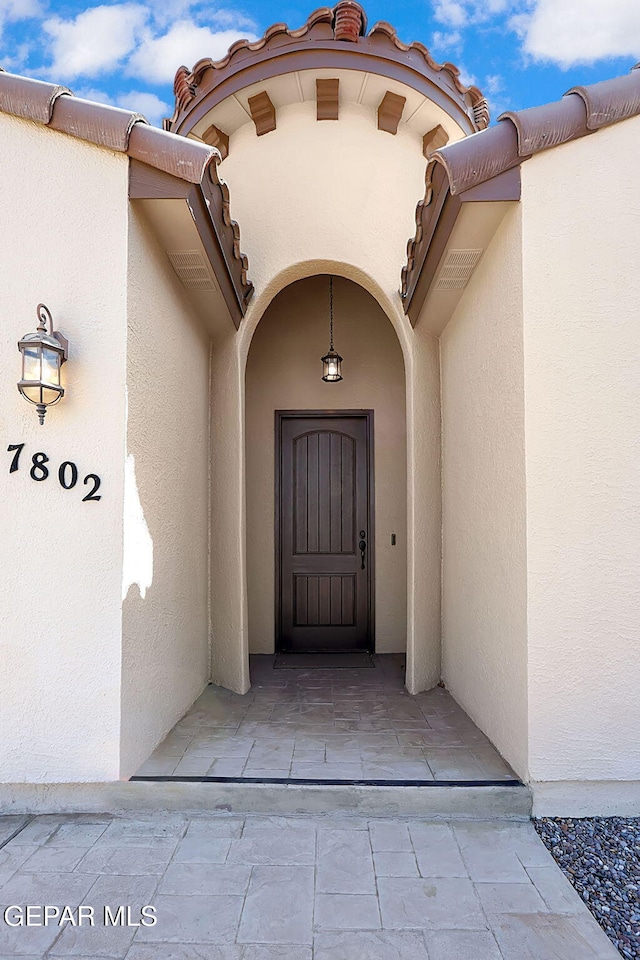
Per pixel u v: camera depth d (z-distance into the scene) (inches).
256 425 219.6
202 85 177.9
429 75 167.9
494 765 116.8
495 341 123.2
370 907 82.1
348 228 172.7
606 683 106.2
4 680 107.7
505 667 118.6
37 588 107.7
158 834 100.9
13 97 107.3
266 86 168.9
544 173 107.7
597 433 107.1
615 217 108.3
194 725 140.5
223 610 173.2
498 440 122.4
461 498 152.6
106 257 109.0
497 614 123.6
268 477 218.2
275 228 173.5
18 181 110.3
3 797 108.2
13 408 108.6
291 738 132.0
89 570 107.7
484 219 116.2
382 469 219.3
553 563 106.4
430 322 167.5
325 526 221.1
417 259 142.6
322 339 221.9
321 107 173.0
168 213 114.8
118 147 107.0
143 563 118.3
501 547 120.8
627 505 107.0
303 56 164.6
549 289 107.5
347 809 107.4
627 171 108.3
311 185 173.9
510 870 91.1
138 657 116.0
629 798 107.3
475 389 138.9
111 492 108.1
